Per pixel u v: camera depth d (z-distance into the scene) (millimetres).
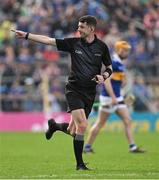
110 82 46562
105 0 94500
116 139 65688
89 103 32969
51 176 30375
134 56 84375
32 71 78000
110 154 46938
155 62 80062
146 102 79812
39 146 55375
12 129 79062
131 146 48719
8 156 44781
